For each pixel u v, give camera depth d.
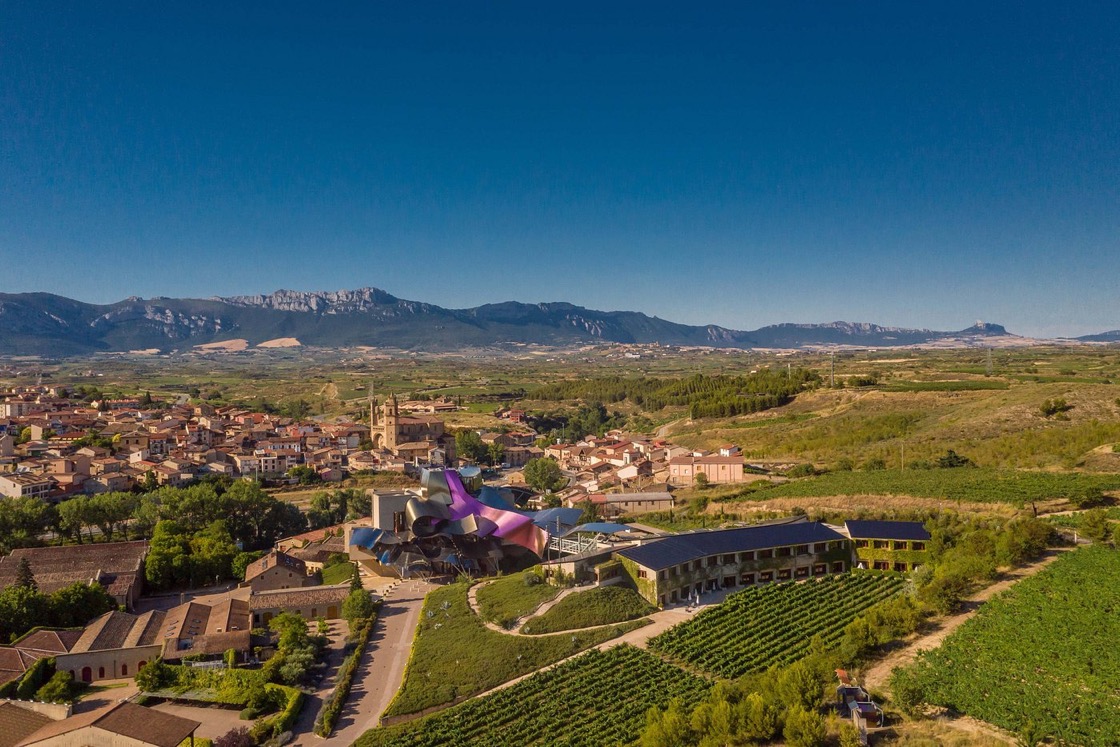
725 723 64.19
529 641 98.25
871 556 123.62
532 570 127.06
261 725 80.19
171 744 68.19
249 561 146.12
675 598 111.25
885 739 62.72
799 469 185.88
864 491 153.00
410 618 118.00
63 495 188.25
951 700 67.56
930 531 124.38
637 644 95.69
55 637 100.00
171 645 98.88
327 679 94.88
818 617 101.44
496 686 88.81
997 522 125.00
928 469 167.88
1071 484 138.00
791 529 125.81
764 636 95.75
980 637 81.50
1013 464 162.38
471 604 118.25
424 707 84.44
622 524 150.12
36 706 81.75
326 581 142.25
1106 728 60.53
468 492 159.00
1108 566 99.62
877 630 85.19
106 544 139.12
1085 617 84.19
